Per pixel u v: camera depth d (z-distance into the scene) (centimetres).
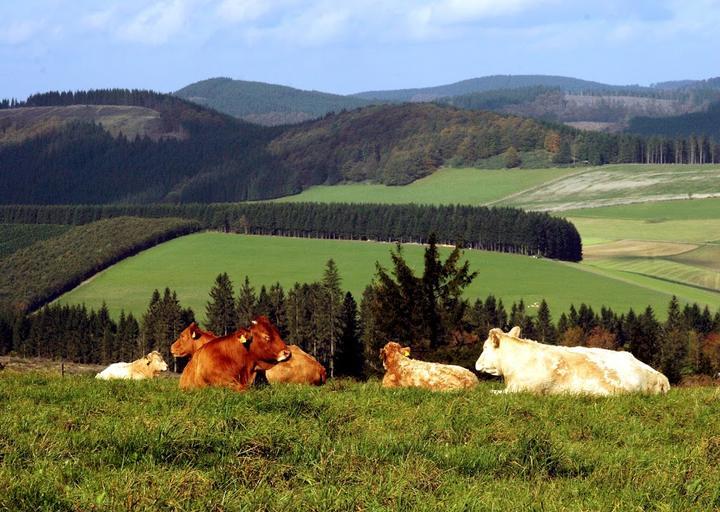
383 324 4544
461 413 1405
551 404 1541
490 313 13862
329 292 10888
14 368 4775
